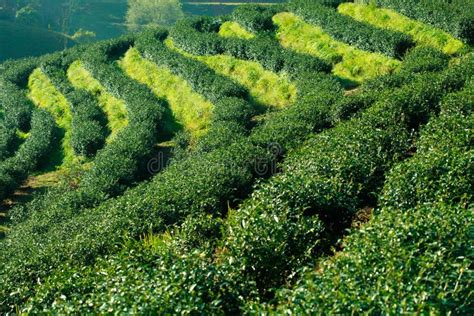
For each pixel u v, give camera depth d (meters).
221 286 11.38
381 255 10.15
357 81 37.69
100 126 44.62
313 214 14.98
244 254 12.61
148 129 39.62
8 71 63.69
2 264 22.08
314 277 9.94
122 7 149.00
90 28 133.38
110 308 10.07
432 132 18.58
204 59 47.34
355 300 8.73
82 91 51.09
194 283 10.70
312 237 13.61
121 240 18.66
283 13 49.22
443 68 30.11
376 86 29.94
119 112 45.53
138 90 46.41
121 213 20.89
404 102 22.89
